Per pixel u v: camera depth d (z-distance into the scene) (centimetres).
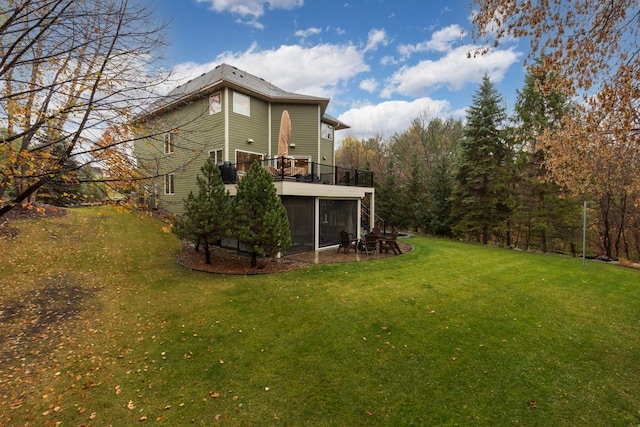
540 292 748
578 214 1499
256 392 356
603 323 571
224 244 1221
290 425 306
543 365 421
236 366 409
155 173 588
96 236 1231
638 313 630
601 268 1042
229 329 518
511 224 1697
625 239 1647
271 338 486
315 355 436
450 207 2025
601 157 829
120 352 447
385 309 607
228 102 1390
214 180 944
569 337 508
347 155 4088
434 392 358
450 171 2070
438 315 583
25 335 499
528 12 495
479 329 528
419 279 826
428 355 439
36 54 457
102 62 496
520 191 1656
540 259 1173
